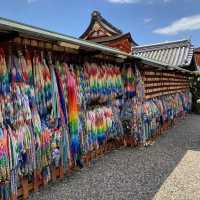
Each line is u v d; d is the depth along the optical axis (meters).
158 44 15.39
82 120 4.64
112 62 5.83
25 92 3.46
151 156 5.59
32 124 3.56
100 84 5.22
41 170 3.86
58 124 4.04
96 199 3.60
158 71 8.24
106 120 5.45
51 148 3.91
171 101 9.52
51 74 3.92
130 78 6.31
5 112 3.17
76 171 4.65
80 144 4.56
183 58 13.73
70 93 4.27
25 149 3.41
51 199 3.61
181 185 4.05
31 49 3.63
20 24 3.49
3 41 3.03
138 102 6.36
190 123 10.05
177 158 5.44
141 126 6.42
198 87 13.94
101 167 4.87
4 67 3.18
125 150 6.09
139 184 4.10
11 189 3.28
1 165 3.04
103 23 18.94
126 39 17.00
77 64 4.64
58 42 3.39
